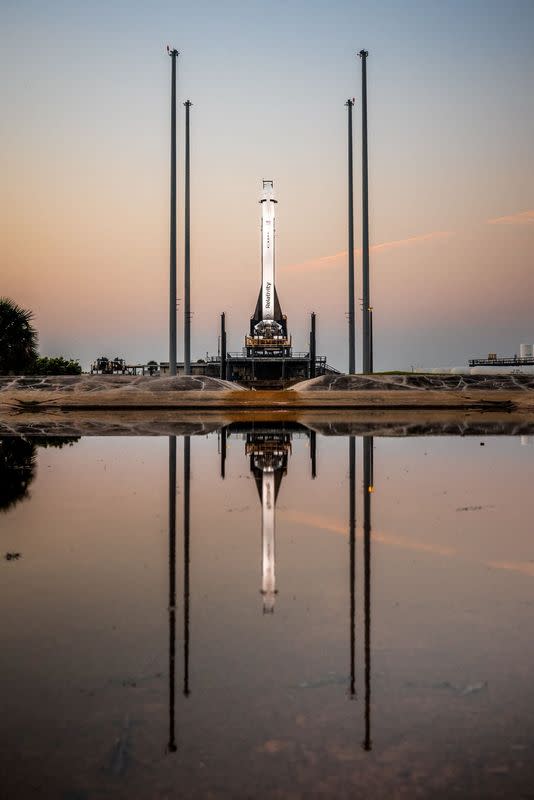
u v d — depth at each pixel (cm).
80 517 868
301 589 550
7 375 5088
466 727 327
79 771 292
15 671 388
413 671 389
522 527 808
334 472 1327
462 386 4788
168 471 1338
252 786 282
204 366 8412
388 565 630
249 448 1812
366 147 5125
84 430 2520
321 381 4812
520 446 1888
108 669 390
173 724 329
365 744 313
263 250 8788
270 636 442
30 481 1201
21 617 479
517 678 380
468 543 721
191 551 684
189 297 5638
